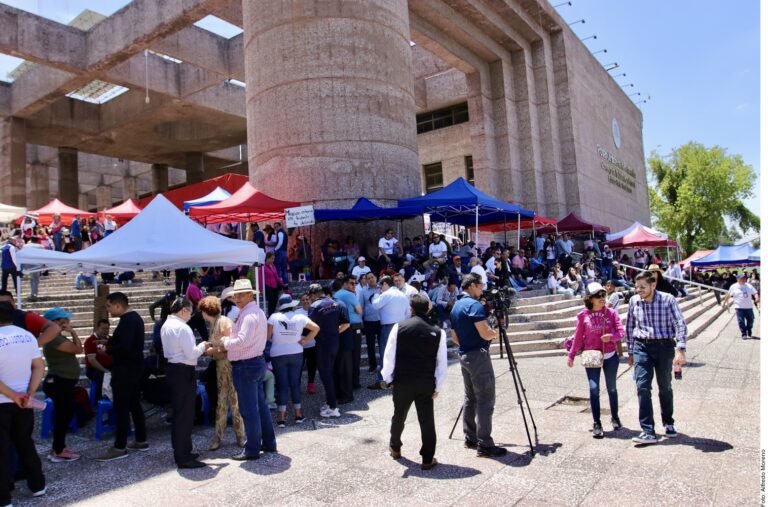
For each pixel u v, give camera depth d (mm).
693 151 48938
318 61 15469
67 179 31172
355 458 5043
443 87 28438
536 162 24859
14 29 19906
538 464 4645
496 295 5457
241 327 5105
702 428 5328
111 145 31984
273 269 10711
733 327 13531
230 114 28359
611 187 31609
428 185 29750
